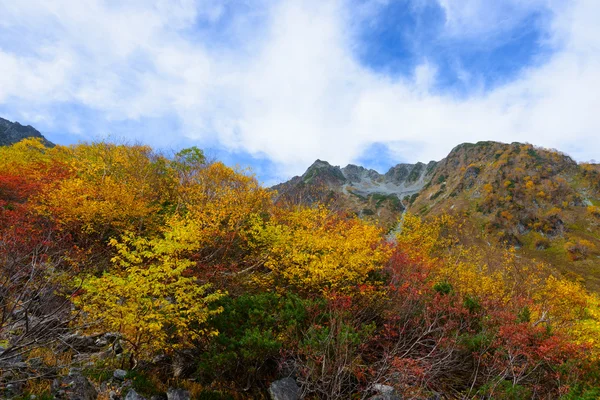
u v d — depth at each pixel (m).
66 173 18.67
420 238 22.27
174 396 6.12
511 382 7.06
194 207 15.95
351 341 6.86
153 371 7.23
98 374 6.60
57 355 6.96
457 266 18.14
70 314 6.93
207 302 8.04
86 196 14.31
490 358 7.72
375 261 12.37
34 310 5.84
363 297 9.96
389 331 8.09
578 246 74.44
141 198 16.95
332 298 9.03
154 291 7.03
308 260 11.77
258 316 7.79
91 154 20.70
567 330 10.92
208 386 6.85
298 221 18.05
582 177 111.56
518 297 14.14
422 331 8.58
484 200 108.69
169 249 9.44
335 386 6.36
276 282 12.88
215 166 19.05
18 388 5.43
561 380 7.20
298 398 6.54
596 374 7.20
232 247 15.29
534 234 85.69
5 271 5.54
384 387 6.57
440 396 7.10
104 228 14.79
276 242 13.53
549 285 17.38
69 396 5.60
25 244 7.34
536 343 7.86
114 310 6.79
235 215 15.51
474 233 76.31
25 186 16.00
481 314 9.97
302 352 6.89
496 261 23.12
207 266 12.47
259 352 6.72
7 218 11.84
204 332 7.59
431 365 6.99
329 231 15.83
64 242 11.54
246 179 18.53
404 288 10.20
